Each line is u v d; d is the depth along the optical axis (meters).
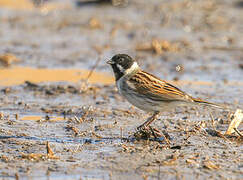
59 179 8.05
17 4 32.22
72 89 15.16
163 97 10.30
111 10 30.28
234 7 30.11
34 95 14.52
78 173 8.29
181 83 16.09
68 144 9.98
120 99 14.20
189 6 30.27
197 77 16.92
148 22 26.75
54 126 11.35
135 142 10.17
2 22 26.75
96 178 8.07
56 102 13.75
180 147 9.73
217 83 16.17
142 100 10.47
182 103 10.30
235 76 17.12
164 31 24.59
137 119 12.12
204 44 22.00
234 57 19.84
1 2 32.34
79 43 22.19
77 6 31.75
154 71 17.58
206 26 25.73
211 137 10.55
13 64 18.52
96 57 19.66
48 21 27.30
